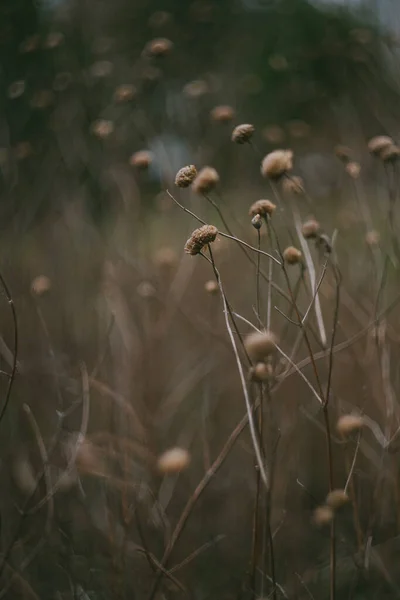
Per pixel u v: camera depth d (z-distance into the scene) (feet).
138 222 2.69
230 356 2.44
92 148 3.03
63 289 2.63
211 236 1.60
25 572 2.02
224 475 2.28
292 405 2.20
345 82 3.22
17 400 2.37
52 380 2.36
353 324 2.32
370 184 2.74
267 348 1.53
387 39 2.79
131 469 2.11
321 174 3.21
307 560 2.05
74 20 3.69
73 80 3.19
